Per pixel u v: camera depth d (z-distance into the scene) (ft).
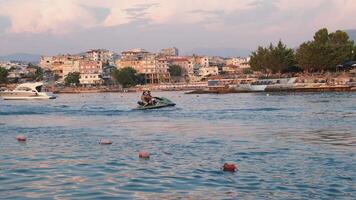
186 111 214.28
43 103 332.60
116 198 51.21
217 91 506.48
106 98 456.86
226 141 100.53
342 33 573.74
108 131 127.75
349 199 51.19
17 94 387.96
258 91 488.85
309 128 126.93
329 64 511.40
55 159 77.71
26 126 146.30
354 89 434.71
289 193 53.83
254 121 154.10
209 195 52.80
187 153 83.46
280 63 558.56
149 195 52.65
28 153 84.99
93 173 65.16
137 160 76.07
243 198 51.57
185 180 60.49
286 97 351.87
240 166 70.03
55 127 142.10
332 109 204.23
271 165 70.64
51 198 51.13
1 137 113.29
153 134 118.01
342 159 74.84
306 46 522.06
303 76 520.01
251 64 600.39
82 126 145.18
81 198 51.13
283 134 113.29
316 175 63.00
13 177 62.49
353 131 117.29
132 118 178.09
